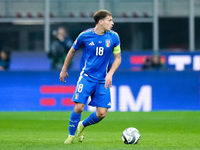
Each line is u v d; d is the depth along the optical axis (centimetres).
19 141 2872
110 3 7012
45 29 6875
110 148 2416
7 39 7250
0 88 5597
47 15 6875
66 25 7106
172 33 7606
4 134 3462
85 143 2733
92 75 2633
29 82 5597
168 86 5634
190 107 5672
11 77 5591
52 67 6669
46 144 2652
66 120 4603
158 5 7169
